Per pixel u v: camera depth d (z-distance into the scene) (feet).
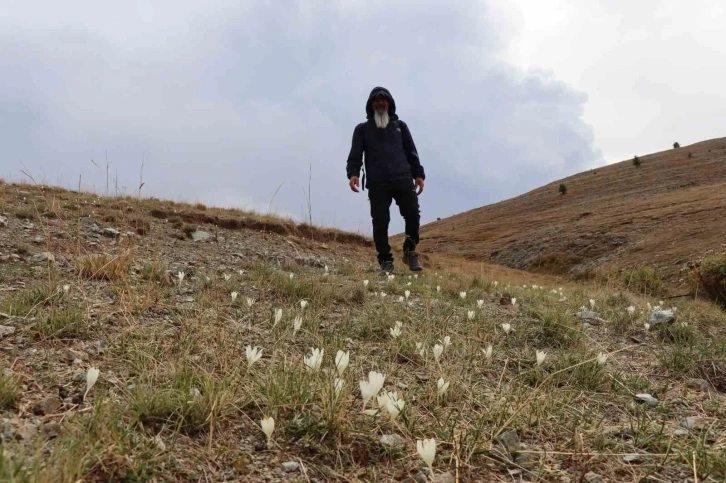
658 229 113.91
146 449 5.75
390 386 8.96
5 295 12.17
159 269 16.42
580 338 13.88
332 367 9.02
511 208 288.30
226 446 6.39
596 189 255.91
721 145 291.38
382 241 25.27
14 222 25.22
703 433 7.82
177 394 7.13
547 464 6.75
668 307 20.84
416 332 12.50
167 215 41.19
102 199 41.55
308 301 15.46
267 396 7.50
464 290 20.83
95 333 10.07
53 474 4.76
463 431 7.43
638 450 7.22
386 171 24.35
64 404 6.84
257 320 12.66
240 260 25.21
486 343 12.39
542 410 8.28
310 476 6.01
